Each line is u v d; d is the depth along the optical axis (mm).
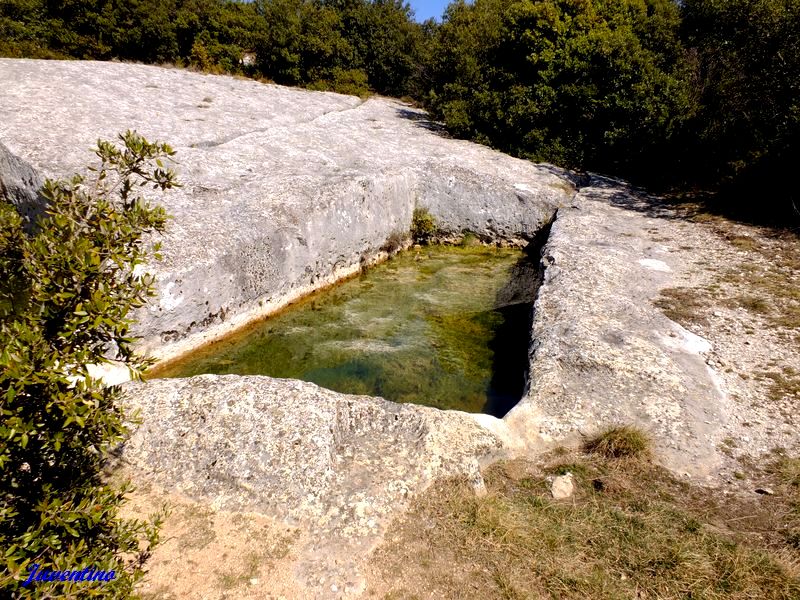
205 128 14469
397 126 18750
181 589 3945
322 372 7891
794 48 12125
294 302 9977
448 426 5516
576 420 5953
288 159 13047
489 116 17578
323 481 4793
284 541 4355
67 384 2635
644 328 7750
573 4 17641
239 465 4902
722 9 12953
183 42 25094
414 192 13586
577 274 9234
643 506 4898
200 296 8047
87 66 19031
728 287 9227
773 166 13070
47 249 2600
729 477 5355
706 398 6410
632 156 16438
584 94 16625
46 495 2682
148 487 4867
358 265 11695
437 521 4574
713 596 4020
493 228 13594
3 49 20719
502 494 5004
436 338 8992
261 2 26219
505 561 4262
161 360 7648
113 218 2902
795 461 5531
